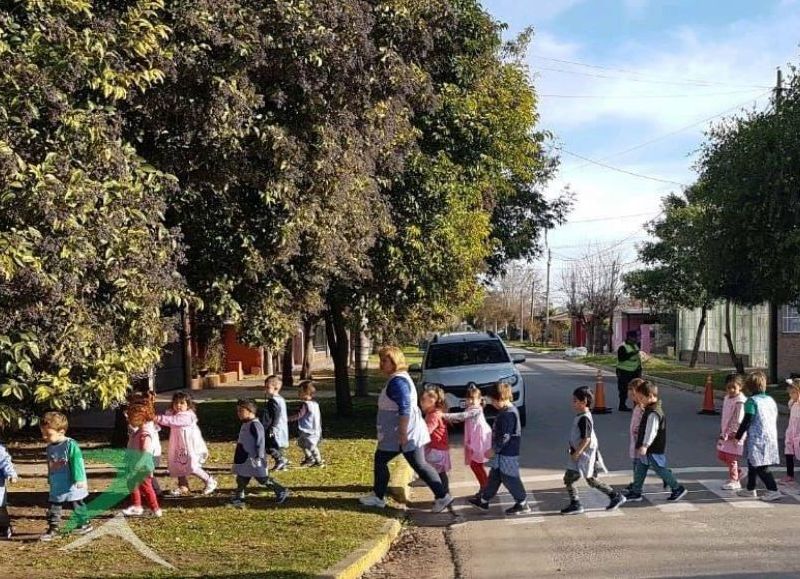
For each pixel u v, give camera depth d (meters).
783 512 9.21
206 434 16.78
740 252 20.36
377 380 33.97
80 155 6.91
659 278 35.16
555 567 7.38
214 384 32.03
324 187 10.06
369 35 10.27
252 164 9.77
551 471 12.27
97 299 7.16
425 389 10.34
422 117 16.86
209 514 9.18
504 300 88.44
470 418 10.12
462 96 17.50
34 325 6.34
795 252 18.36
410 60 11.13
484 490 9.84
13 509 9.59
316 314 16.41
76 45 7.11
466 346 18.55
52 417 8.22
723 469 11.95
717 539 8.10
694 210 32.81
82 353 6.71
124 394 7.27
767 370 33.25
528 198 28.86
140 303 7.30
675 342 51.53
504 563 7.62
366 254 14.45
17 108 6.55
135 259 7.19
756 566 7.12
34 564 7.21
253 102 9.11
